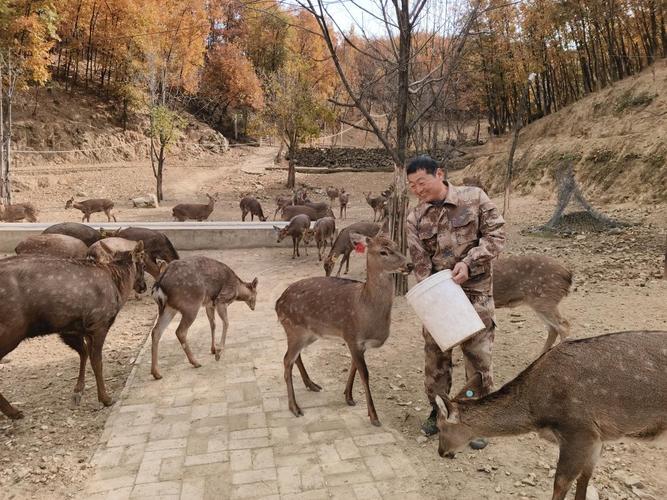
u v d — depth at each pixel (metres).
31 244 8.32
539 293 5.51
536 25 29.41
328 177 35.84
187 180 32.34
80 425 4.60
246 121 48.94
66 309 4.75
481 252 3.65
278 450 4.08
